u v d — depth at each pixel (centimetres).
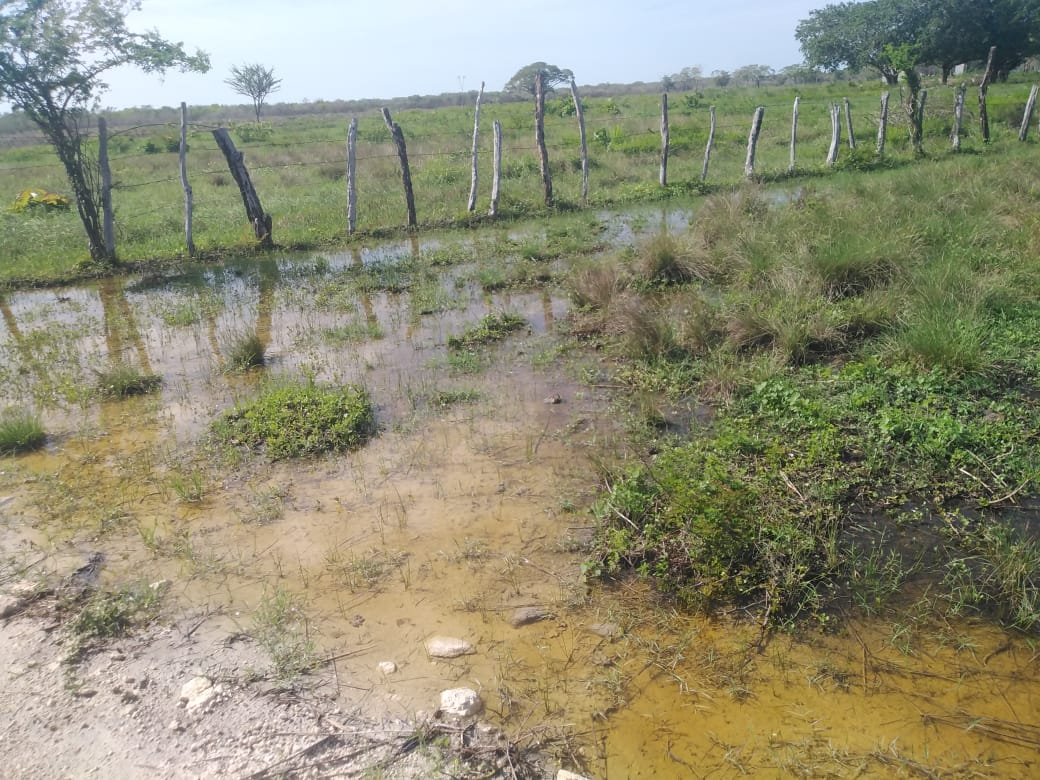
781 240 844
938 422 477
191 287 1003
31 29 1008
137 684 328
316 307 878
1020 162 1197
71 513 471
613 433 532
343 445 535
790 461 466
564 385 618
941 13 3512
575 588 377
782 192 1363
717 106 3164
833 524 409
